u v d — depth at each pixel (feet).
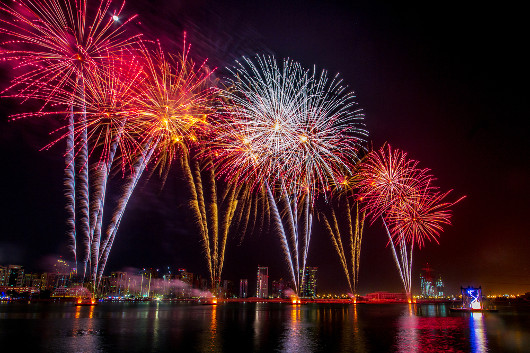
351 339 84.07
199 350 68.33
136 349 69.15
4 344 74.64
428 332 98.27
